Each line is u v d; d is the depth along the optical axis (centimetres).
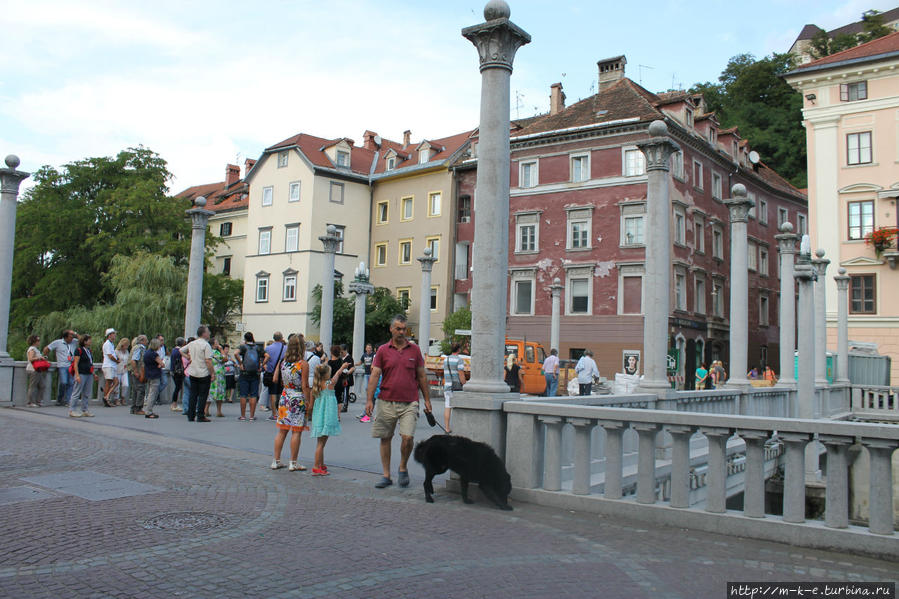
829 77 3728
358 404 2247
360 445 1260
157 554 552
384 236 5691
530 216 4647
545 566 553
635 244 4203
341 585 492
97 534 605
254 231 5794
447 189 5294
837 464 622
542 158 4619
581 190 4441
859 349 3250
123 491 782
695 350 4412
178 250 5012
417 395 889
